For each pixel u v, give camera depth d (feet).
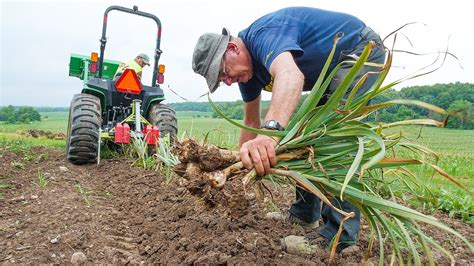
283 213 12.17
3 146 24.72
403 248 9.40
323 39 9.07
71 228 9.66
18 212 10.87
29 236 9.14
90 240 9.08
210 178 6.66
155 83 21.88
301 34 8.96
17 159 19.84
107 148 21.01
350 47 9.18
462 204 13.56
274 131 6.78
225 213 7.29
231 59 9.14
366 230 11.07
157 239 9.37
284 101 7.04
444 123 5.90
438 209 13.88
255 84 10.38
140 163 18.17
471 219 12.84
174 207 11.32
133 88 19.74
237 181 6.89
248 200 6.93
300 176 6.65
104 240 9.12
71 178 15.60
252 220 10.51
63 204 11.53
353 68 6.17
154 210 11.51
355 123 6.73
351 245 8.65
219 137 14.85
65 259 8.18
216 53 9.12
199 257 7.88
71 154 18.35
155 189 13.78
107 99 20.33
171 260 8.04
